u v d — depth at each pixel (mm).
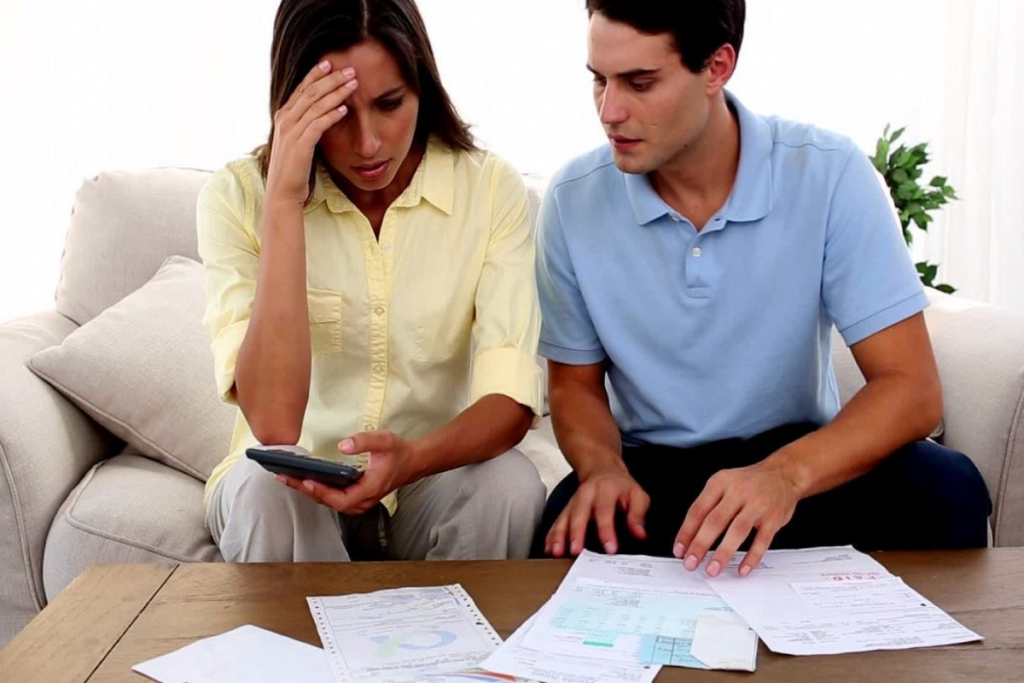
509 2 2889
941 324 2055
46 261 2916
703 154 1627
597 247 1716
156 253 2211
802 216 1652
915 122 3004
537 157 2943
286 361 1471
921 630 1133
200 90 2863
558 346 1771
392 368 1651
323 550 1444
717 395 1697
